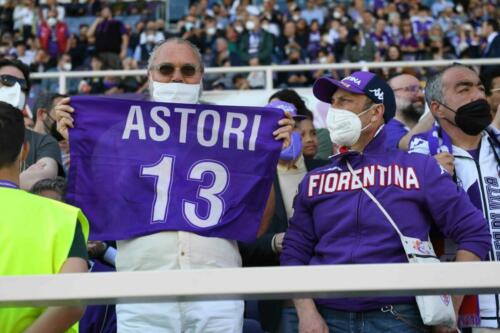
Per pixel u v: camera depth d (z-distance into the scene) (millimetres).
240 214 11164
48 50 46875
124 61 43125
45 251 8422
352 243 10883
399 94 19625
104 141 11312
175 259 10852
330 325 10820
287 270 6527
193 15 49031
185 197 11109
